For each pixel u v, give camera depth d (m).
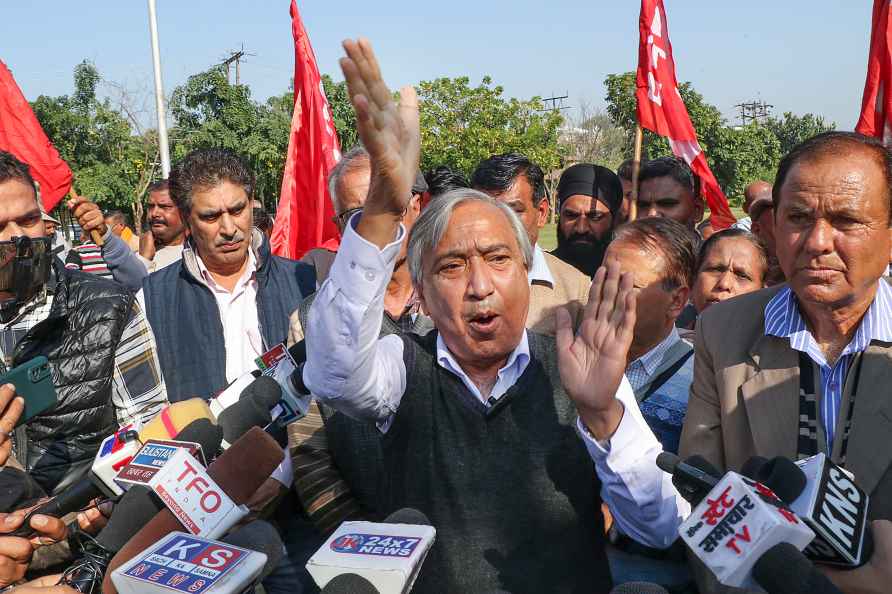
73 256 4.88
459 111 31.92
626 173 6.15
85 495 1.87
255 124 26.91
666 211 4.84
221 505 1.64
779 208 1.97
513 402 1.86
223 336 3.35
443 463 1.84
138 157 24.84
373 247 1.63
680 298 2.85
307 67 5.62
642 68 5.36
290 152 5.70
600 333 1.70
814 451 2.04
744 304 2.23
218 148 3.42
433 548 1.83
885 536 1.60
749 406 2.11
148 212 6.34
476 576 1.80
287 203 5.72
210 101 26.45
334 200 3.31
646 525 1.78
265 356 2.46
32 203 2.66
